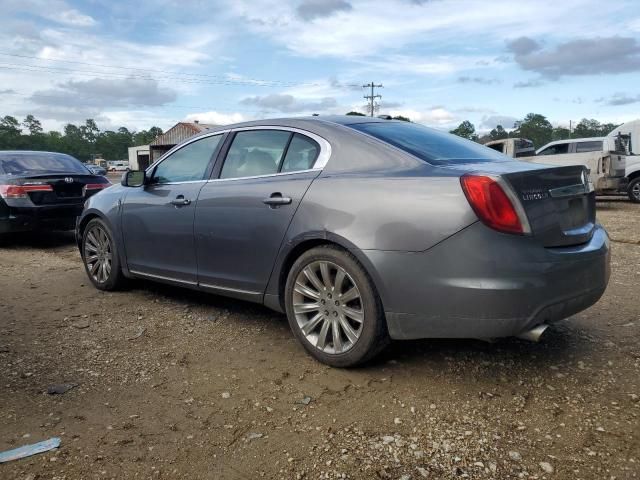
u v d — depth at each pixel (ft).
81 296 17.02
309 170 11.84
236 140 13.69
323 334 11.28
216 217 13.12
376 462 8.05
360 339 10.62
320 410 9.61
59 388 10.44
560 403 9.75
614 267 20.83
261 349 12.42
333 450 8.37
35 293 17.44
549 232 9.79
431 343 12.53
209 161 14.07
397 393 10.18
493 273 9.20
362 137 11.50
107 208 16.62
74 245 27.94
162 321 14.49
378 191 10.33
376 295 10.41
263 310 15.33
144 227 15.33
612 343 12.51
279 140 12.73
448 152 11.62
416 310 9.88
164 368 11.45
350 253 10.65
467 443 8.52
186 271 14.26
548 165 10.77
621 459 8.05
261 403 9.88
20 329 13.91
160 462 8.11
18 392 10.28
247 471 7.91
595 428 8.90
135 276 16.20
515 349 12.16
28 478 7.66
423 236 9.66
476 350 12.10
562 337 12.90
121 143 412.57
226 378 10.94
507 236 9.25
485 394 10.11
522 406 9.65
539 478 7.65
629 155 50.62
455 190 9.51
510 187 9.36
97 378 10.94
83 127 422.00
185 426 9.12
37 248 27.02
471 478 7.66
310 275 11.32
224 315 14.93
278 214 11.76
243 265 12.70
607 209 45.11
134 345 12.78
